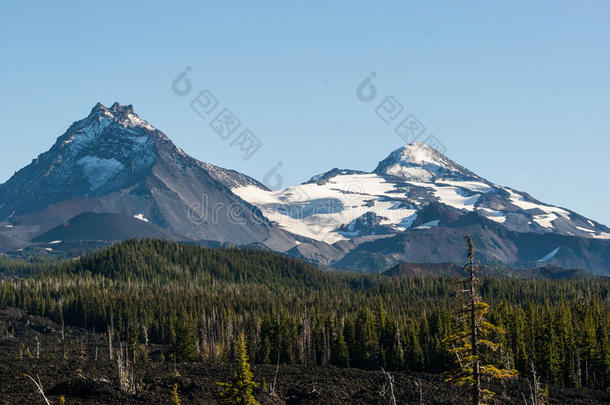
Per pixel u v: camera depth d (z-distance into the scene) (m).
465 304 60.59
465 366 60.84
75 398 100.06
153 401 101.62
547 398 117.50
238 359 87.75
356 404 114.25
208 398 108.38
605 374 142.00
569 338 149.38
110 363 141.12
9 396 98.25
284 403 115.50
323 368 149.88
